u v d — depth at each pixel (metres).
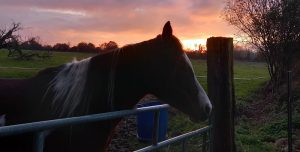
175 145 7.89
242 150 8.02
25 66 25.16
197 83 3.29
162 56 3.24
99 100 3.26
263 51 15.70
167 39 3.28
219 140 5.01
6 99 3.60
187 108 3.23
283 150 8.23
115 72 3.26
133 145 8.50
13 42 29.02
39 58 29.42
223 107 5.02
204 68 20.61
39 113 3.42
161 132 8.04
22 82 3.75
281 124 10.01
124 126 9.75
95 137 3.26
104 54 3.36
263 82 17.94
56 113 3.33
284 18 14.80
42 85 3.56
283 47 15.09
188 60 3.30
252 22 15.58
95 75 3.29
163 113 8.04
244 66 28.59
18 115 3.52
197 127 9.56
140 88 3.29
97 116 2.78
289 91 6.84
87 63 3.35
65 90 3.35
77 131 3.25
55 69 3.61
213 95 5.04
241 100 14.10
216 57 5.02
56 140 3.25
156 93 3.31
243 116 11.86
